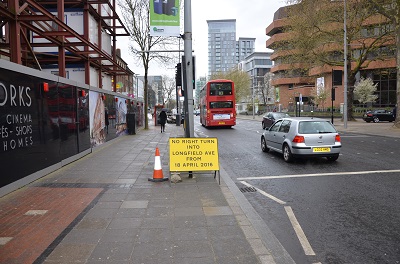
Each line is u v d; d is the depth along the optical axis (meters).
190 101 9.34
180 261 3.85
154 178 8.05
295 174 9.45
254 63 107.44
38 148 8.32
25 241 4.39
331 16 32.03
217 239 4.50
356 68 36.69
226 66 188.50
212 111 29.89
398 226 5.24
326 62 35.78
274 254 4.13
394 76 51.34
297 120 11.42
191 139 8.12
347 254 4.25
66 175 8.70
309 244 4.58
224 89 30.02
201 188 7.38
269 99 91.62
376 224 5.34
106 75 25.78
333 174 9.31
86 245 4.27
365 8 29.41
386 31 32.38
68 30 12.47
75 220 5.21
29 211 5.65
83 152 12.20
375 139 19.23
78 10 18.72
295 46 33.88
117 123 19.25
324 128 11.15
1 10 9.07
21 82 7.49
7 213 5.54
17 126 7.26
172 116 47.12
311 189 7.68
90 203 6.14
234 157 12.88
